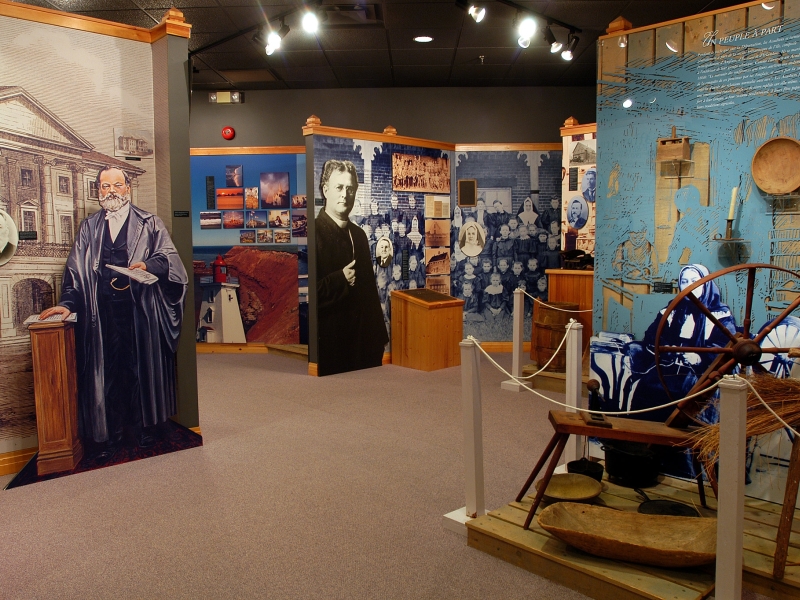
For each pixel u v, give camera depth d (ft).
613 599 8.96
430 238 28.45
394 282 27.09
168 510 12.39
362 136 25.44
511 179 29.37
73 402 14.44
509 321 29.99
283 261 29.91
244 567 10.15
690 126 12.79
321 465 14.83
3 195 14.34
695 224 12.84
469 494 11.27
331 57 27.55
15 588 9.60
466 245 29.60
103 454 14.90
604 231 14.06
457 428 17.78
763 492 11.82
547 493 11.21
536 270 29.73
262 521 11.84
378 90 32.81
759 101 11.91
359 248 25.72
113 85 15.79
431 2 21.40
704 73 12.54
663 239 13.26
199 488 13.51
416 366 26.17
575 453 13.07
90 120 15.46
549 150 29.25
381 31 24.25
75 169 15.25
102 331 14.98
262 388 22.91
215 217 30.09
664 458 13.10
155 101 16.40
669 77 12.98
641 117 13.41
